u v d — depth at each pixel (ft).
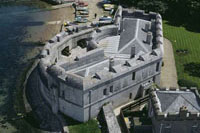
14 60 474.08
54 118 354.95
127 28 443.32
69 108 346.54
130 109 360.48
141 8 604.90
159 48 388.98
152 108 319.27
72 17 608.19
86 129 335.47
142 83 381.81
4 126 349.82
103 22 525.75
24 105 378.94
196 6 576.61
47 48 418.51
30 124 351.46
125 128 329.11
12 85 417.69
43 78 369.91
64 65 356.18
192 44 511.40
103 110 345.31
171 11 602.85
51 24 581.12
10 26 572.10
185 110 293.64
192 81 411.75
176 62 457.68
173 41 518.78
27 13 622.54
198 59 466.29
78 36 483.92
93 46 400.06
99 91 337.52
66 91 337.31
